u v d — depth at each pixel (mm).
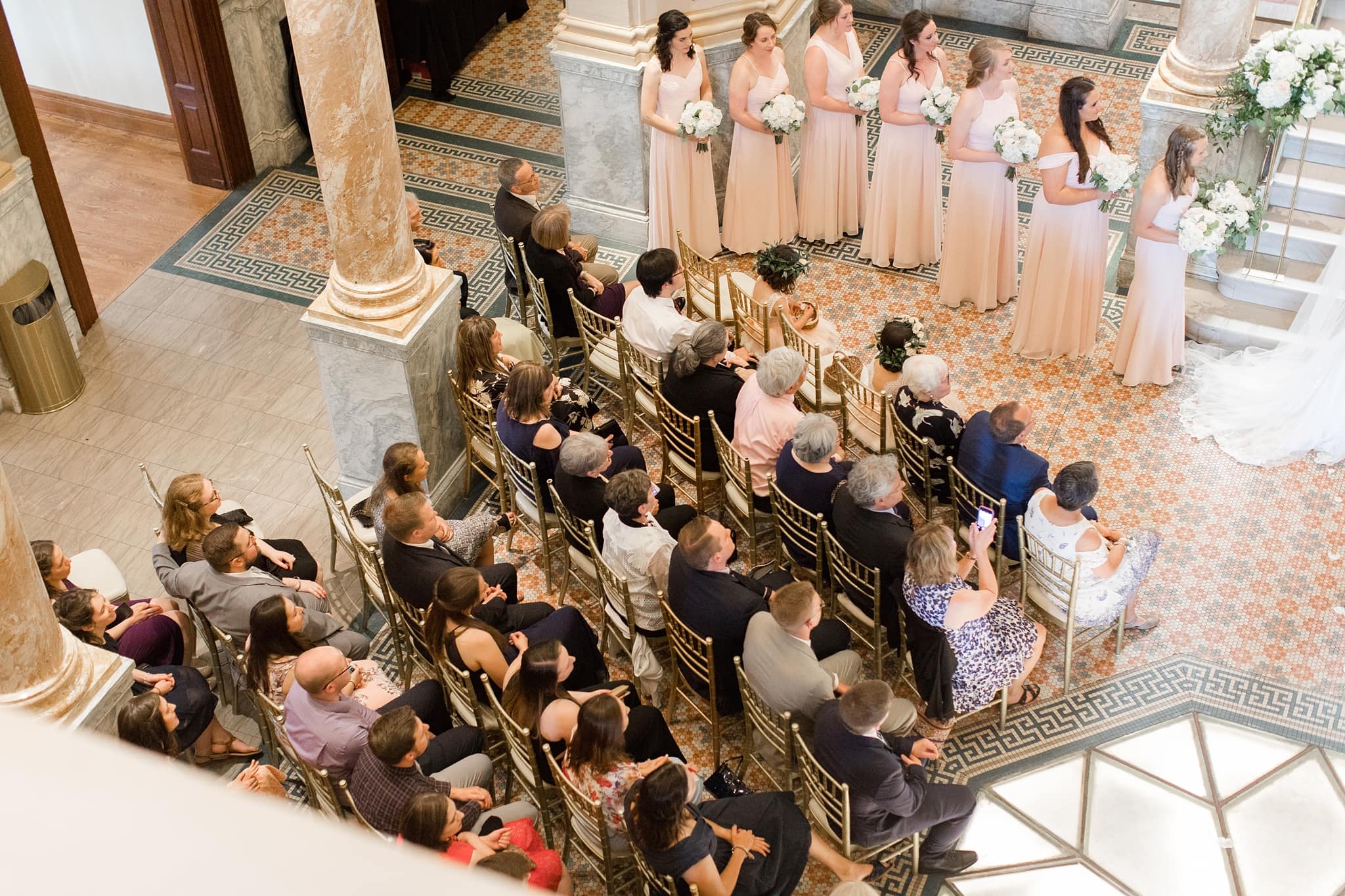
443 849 4484
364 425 7164
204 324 8914
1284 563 6844
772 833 4949
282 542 6551
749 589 5707
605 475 6539
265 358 8633
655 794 4352
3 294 7816
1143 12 11578
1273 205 8148
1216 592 6711
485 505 7559
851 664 5828
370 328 6695
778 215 9148
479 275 9312
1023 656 5738
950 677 5602
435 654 5492
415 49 10883
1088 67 10992
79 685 4973
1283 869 5512
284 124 10422
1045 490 6008
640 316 7297
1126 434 7668
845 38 8539
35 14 10312
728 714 5797
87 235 9734
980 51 7629
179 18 9391
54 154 10547
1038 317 8016
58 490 7668
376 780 4770
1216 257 8156
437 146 10617
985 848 5641
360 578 6848
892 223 8883
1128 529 7078
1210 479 7348
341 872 425
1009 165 7863
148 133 10734
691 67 8430
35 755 443
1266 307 8102
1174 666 6375
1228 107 7406
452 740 5430
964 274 8523
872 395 6992
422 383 6969
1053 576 5961
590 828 4988
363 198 6371
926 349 8375
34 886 411
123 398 8305
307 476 7754
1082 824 5711
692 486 7488
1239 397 7672
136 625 5875
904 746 5297
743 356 7449
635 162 9094
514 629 5965
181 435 8055
